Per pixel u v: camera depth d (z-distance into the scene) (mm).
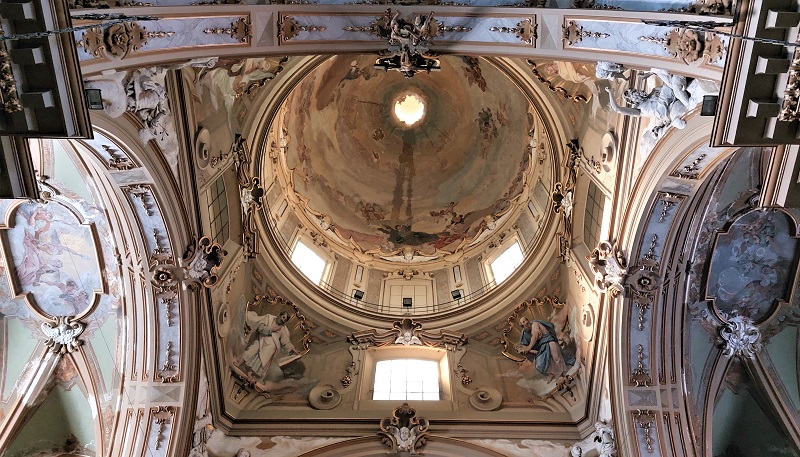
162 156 11227
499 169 20391
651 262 12305
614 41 8773
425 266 19859
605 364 13125
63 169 11539
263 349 15430
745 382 13805
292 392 15000
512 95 19109
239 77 13227
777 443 13375
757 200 11797
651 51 8430
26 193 7258
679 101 9336
